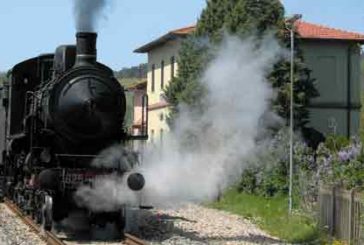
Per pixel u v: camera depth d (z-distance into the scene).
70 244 13.30
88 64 14.80
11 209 18.78
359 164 17.05
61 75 14.59
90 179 14.32
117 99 14.78
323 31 33.28
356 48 33.12
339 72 33.00
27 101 17.08
